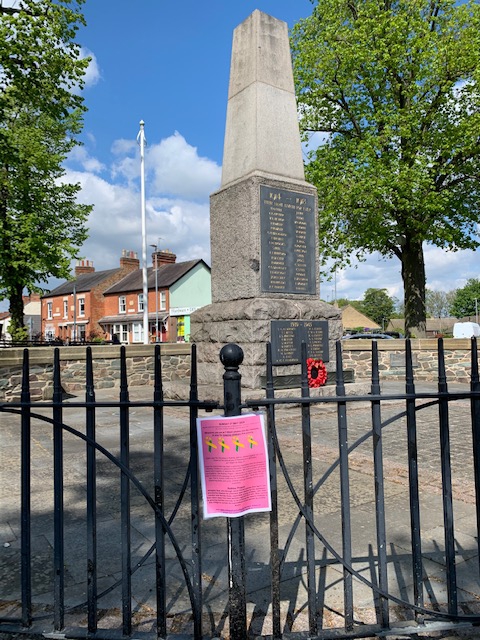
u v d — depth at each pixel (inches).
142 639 86.7
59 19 626.8
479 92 670.5
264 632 89.4
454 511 149.7
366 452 224.8
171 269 1859.0
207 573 112.7
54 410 90.7
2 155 792.3
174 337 1705.2
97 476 192.2
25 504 91.8
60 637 88.3
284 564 116.0
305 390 87.7
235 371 84.9
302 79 776.9
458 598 100.7
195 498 86.4
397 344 557.6
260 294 337.4
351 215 753.6
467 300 3521.2
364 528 136.9
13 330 986.1
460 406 373.7
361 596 102.3
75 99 698.8
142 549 126.3
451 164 716.0
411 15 706.8
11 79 652.1
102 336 1995.6
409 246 796.6
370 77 730.2
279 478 184.4
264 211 341.7
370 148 685.9
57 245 938.7
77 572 114.6
